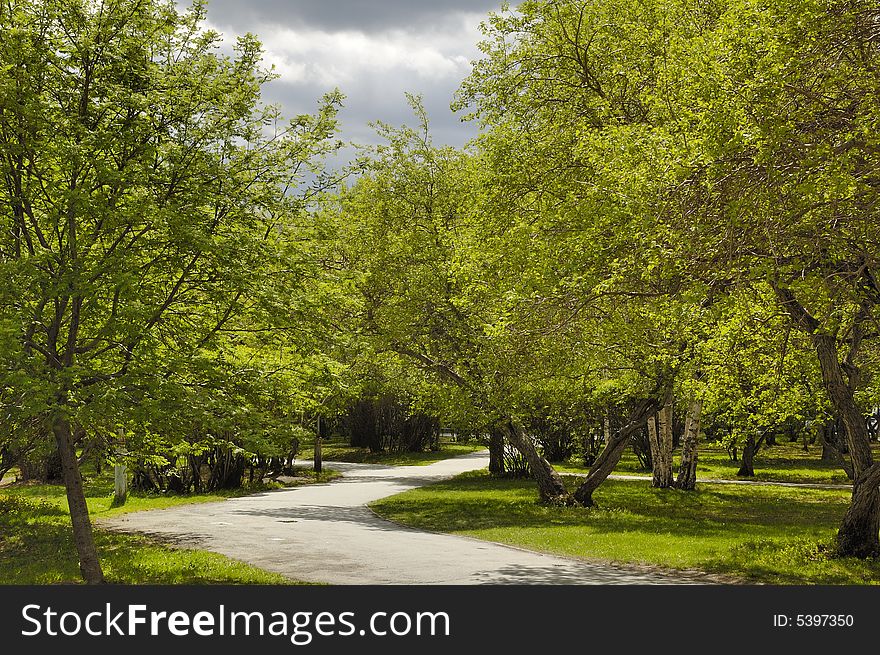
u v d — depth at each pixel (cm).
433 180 2741
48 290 1088
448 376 2762
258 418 1288
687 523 2175
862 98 996
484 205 1977
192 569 1372
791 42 1004
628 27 1752
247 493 3266
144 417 1121
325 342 1362
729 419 2728
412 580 1274
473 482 3784
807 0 969
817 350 1538
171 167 1220
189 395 1170
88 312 1199
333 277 1474
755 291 1284
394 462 5447
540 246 1527
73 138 1146
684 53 1389
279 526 2098
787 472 4522
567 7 1912
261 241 1267
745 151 1009
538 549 1686
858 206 993
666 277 1076
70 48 1166
